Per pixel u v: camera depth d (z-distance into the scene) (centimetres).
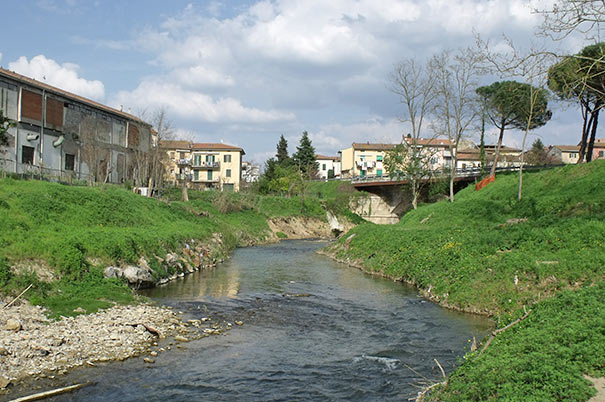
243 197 7250
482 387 911
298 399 1119
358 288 2616
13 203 2547
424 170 5856
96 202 3231
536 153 9812
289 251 4941
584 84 1398
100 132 5366
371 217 7619
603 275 1777
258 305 2144
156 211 4038
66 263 1997
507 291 1938
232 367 1327
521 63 1418
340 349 1505
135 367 1296
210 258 3628
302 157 11200
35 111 4409
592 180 3441
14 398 1053
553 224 2541
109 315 1717
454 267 2388
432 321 1856
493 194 4603
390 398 1123
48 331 1463
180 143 9556
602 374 913
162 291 2386
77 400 1076
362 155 10525
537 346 1062
